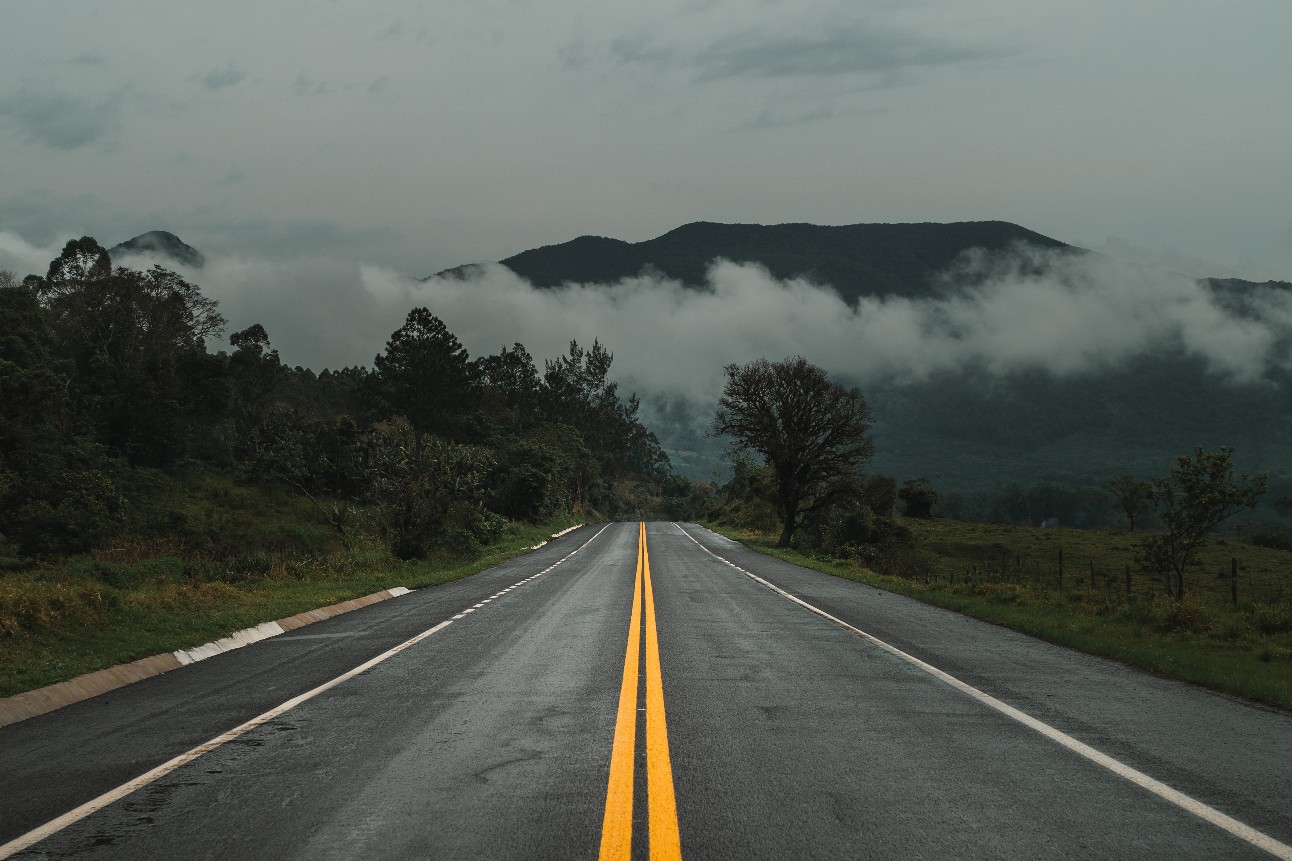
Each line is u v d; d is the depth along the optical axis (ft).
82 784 20.30
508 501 231.71
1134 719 26.96
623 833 16.62
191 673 35.94
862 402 173.78
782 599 66.69
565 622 51.42
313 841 16.38
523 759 21.97
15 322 188.85
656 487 570.46
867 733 24.81
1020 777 20.54
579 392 478.18
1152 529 449.06
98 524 129.18
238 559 79.25
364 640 44.50
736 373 176.65
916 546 194.59
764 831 16.78
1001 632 49.16
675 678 33.40
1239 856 15.66
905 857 15.51
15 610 39.24
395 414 294.46
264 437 240.53
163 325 235.20
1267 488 84.69
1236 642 48.42
